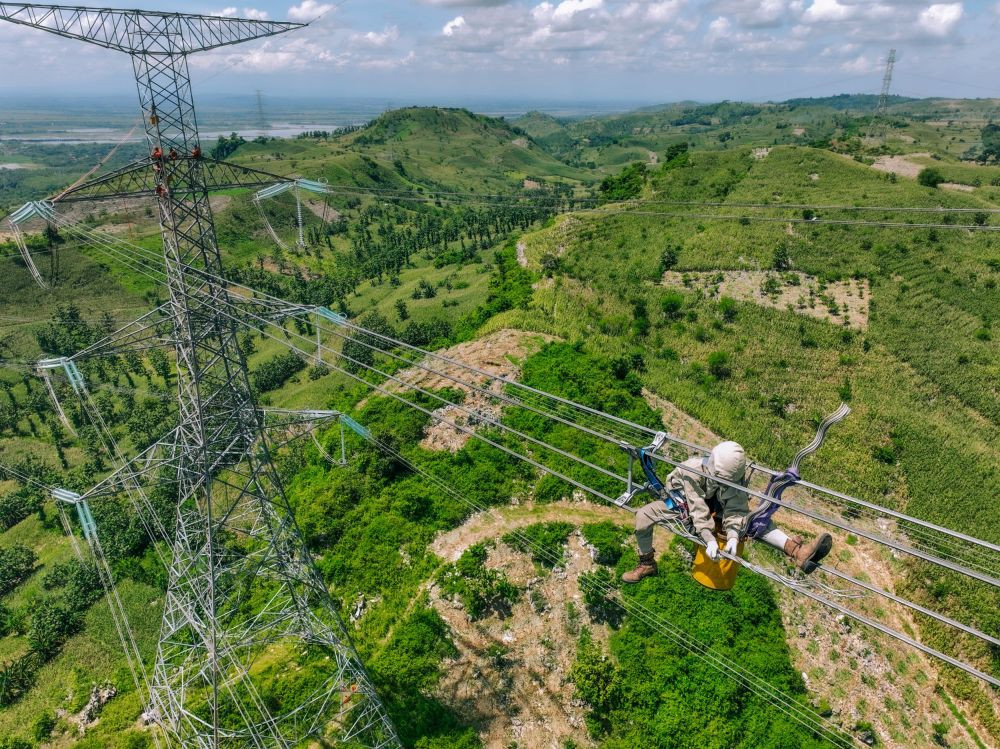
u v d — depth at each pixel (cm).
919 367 5078
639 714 2980
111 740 2992
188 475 2761
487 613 3319
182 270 2494
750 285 6431
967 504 3881
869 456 4253
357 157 19950
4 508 4994
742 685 3017
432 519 3788
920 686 3191
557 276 6569
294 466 4669
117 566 3959
